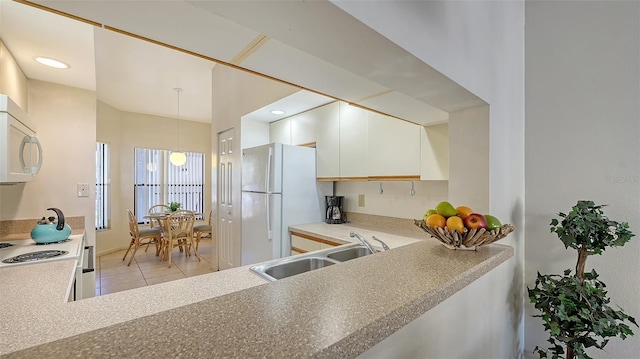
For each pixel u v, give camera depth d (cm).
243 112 318
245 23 71
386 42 79
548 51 178
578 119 167
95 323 86
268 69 118
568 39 171
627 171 152
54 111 238
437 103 134
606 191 158
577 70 168
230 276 132
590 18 164
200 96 461
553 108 175
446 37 103
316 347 45
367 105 160
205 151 660
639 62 149
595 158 162
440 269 90
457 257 104
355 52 86
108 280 363
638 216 150
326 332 49
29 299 104
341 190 306
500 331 148
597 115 161
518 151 175
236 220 331
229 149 352
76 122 247
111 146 515
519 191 177
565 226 145
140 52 307
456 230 110
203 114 579
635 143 150
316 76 124
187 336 46
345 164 256
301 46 83
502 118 151
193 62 342
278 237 269
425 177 200
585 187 165
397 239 218
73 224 245
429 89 116
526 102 185
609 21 158
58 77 225
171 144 607
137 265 425
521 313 179
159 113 570
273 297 65
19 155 161
